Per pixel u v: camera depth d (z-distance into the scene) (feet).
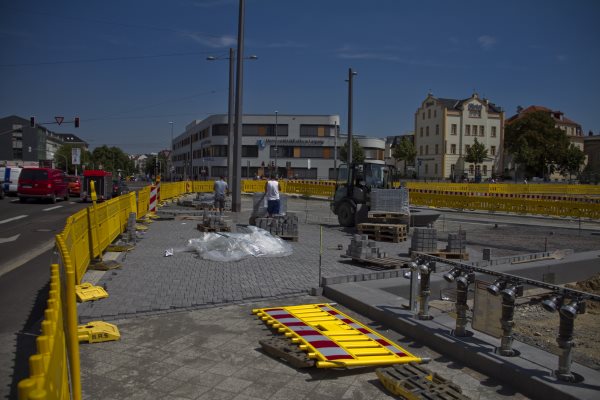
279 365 16.78
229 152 97.81
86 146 538.06
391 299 23.58
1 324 20.79
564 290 14.82
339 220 60.23
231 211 74.33
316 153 249.96
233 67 92.79
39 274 30.86
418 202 106.73
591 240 54.65
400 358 16.65
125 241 40.52
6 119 324.80
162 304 23.27
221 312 22.70
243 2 70.85
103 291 24.59
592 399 13.32
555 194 145.79
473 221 75.51
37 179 92.84
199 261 33.88
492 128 254.27
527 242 52.11
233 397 14.46
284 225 45.42
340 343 17.70
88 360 16.94
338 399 14.43
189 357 17.37
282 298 25.44
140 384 15.19
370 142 256.93
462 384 15.60
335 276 28.43
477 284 17.88
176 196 118.93
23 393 6.48
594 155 312.71
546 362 15.93
